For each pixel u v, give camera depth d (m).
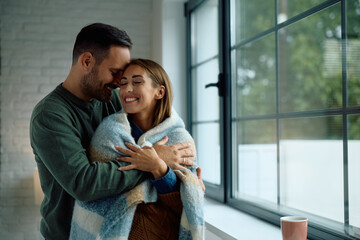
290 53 8.47
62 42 3.39
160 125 1.38
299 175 5.39
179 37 3.03
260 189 3.39
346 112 1.46
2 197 3.35
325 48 7.48
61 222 1.38
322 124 5.45
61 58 3.38
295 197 4.50
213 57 2.59
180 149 1.34
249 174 3.32
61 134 1.24
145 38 3.50
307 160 5.51
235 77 2.33
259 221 1.87
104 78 1.36
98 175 1.19
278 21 2.02
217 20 2.52
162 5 3.01
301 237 1.21
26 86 3.35
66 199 1.37
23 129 3.36
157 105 1.42
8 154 3.35
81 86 1.38
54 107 1.30
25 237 3.37
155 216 1.28
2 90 3.33
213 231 1.79
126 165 1.25
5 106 3.34
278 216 1.77
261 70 6.70
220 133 2.37
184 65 3.03
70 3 3.40
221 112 2.35
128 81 1.35
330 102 7.55
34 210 3.38
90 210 1.27
